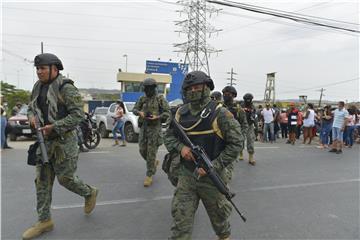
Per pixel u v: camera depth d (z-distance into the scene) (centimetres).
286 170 770
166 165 323
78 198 501
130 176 657
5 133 997
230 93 678
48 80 356
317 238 379
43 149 346
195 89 285
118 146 1121
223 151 287
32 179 612
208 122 286
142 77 1866
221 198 294
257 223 422
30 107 363
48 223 376
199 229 394
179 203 289
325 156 1013
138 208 466
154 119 567
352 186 629
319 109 1603
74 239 360
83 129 981
